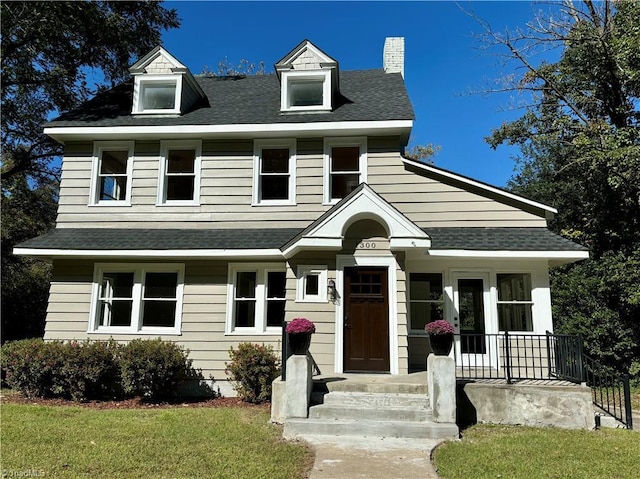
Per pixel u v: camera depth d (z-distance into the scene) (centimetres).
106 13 1658
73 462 518
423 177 1082
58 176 1972
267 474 493
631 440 647
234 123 1109
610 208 1532
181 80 1196
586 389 727
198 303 1051
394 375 856
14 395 957
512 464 536
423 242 876
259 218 1113
